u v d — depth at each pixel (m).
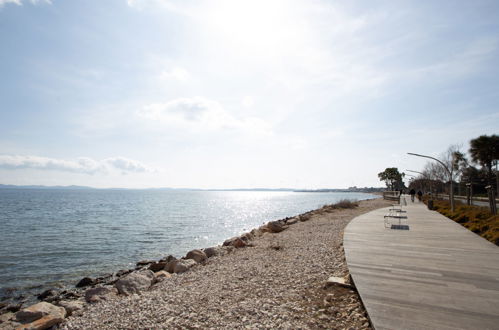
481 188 44.00
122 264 13.45
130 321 5.06
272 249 11.88
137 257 14.88
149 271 9.23
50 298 8.87
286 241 13.74
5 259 14.05
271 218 37.62
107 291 8.16
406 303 4.29
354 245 8.66
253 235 17.30
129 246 17.66
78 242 18.64
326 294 5.46
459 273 5.77
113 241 19.19
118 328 4.83
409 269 6.07
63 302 7.23
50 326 5.60
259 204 76.12
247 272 7.95
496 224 12.08
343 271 6.99
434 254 7.45
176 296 6.24
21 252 15.59
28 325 5.48
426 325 3.62
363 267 6.25
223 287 6.63
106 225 27.44
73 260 14.08
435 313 3.95
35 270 12.29
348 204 36.44
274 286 6.36
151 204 67.38
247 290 6.22
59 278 11.23
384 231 11.47
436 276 5.59
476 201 32.22
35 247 16.94
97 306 6.70
